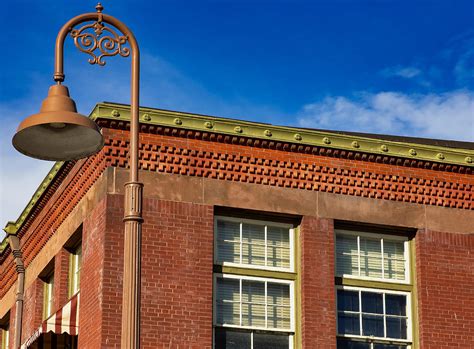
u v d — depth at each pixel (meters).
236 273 22.92
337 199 24.02
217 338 22.39
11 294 30.22
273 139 23.64
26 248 28.88
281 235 23.70
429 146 24.97
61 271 25.11
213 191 23.02
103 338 21.11
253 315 22.83
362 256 24.19
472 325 24.14
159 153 22.77
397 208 24.47
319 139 24.06
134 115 15.06
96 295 21.80
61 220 25.52
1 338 31.66
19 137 14.91
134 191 14.77
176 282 22.06
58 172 25.36
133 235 14.60
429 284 24.09
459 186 25.11
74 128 14.94
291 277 23.36
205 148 23.16
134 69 15.27
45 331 22.78
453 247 24.62
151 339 21.47
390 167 24.62
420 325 23.80
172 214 22.50
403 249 24.62
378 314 23.78
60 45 15.06
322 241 23.56
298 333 22.95
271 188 23.53
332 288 23.28
